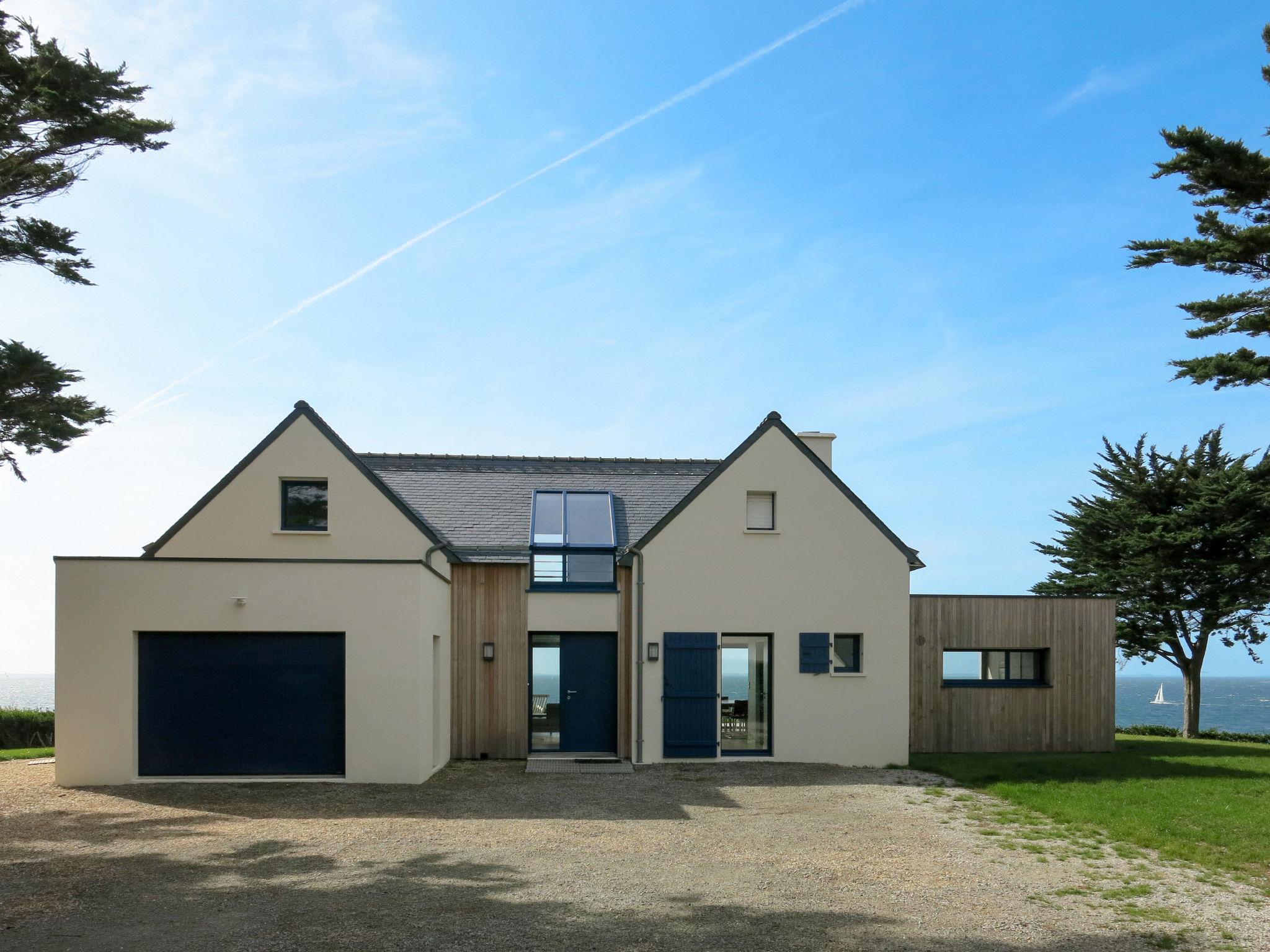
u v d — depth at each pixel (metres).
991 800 12.99
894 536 17.05
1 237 13.21
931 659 18.39
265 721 13.75
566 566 16.94
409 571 13.89
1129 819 11.31
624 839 10.12
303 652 13.88
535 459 19.97
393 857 9.15
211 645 13.78
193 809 11.52
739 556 16.75
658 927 7.11
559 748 16.70
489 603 16.80
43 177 13.66
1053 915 7.62
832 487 17.05
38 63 12.85
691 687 16.44
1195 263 16.55
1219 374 16.23
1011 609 18.61
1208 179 15.88
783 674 16.62
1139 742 21.83
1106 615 18.81
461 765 15.65
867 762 16.52
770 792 13.35
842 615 16.81
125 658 13.51
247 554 16.20
